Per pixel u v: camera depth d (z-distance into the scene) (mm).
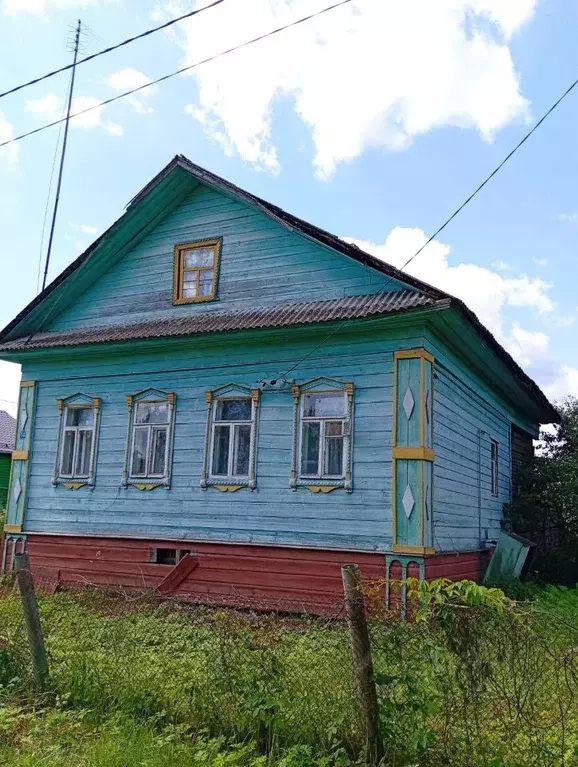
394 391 10500
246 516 11383
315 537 10711
